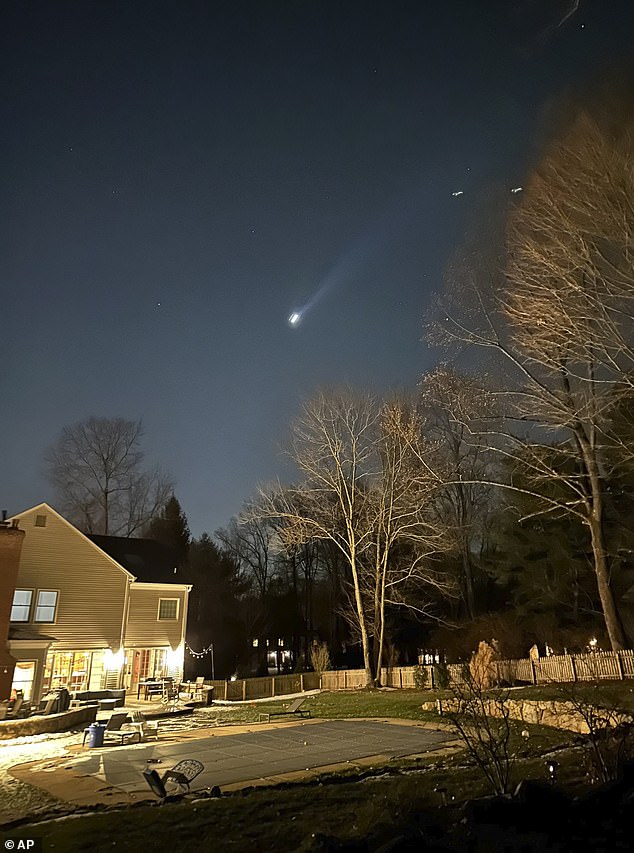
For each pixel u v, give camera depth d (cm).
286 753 1143
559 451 2245
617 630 2095
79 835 657
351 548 3059
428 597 3744
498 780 712
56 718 1786
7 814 789
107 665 2834
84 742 1423
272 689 3131
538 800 522
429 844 446
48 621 2742
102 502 4634
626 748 699
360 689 2833
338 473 3128
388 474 3086
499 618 3056
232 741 1341
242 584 5306
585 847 414
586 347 1680
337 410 3152
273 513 3156
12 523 2542
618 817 473
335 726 1532
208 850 587
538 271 1659
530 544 2983
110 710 2259
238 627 4900
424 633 3888
